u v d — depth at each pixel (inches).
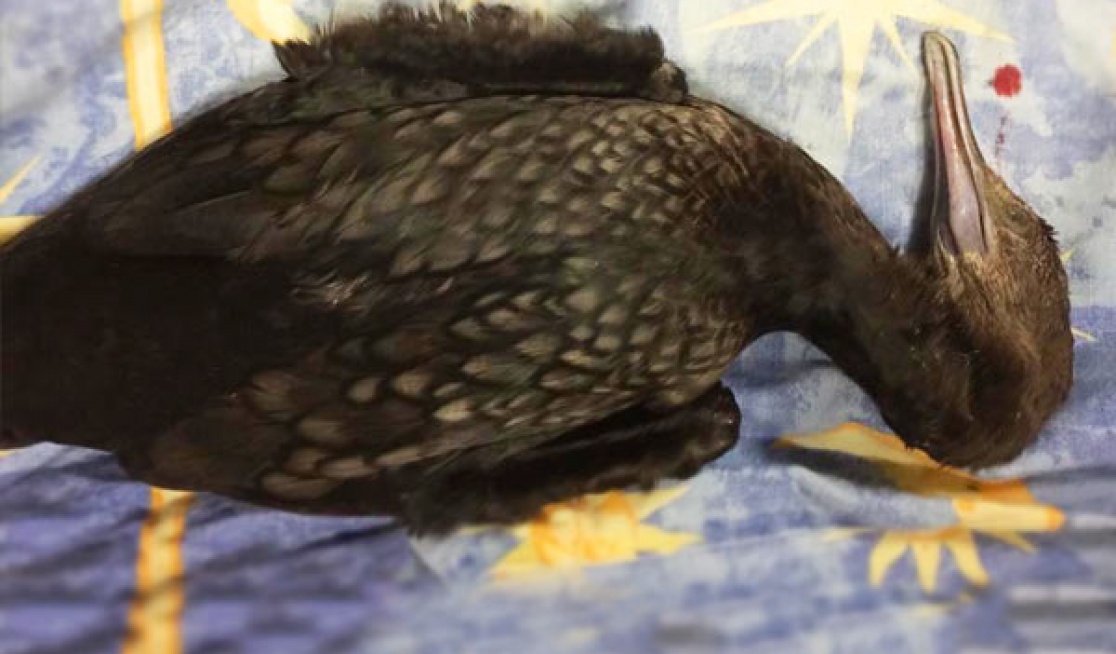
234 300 13.7
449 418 14.4
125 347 13.8
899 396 17.0
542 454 16.1
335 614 14.0
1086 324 19.0
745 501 16.4
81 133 16.9
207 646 13.4
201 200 13.8
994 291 17.2
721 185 15.3
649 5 17.6
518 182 14.1
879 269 16.6
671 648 13.7
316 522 15.6
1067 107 18.7
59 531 15.1
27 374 14.0
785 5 17.9
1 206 16.9
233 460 14.4
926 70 18.3
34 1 16.4
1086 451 17.9
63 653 13.2
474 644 13.7
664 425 16.6
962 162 17.6
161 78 17.0
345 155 13.9
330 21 16.4
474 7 16.3
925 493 16.8
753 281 15.8
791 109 18.3
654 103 15.5
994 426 16.9
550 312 14.0
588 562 15.1
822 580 14.8
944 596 14.6
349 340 13.7
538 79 16.1
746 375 18.6
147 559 14.7
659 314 14.6
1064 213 19.0
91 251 14.0
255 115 14.8
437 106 14.4
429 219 13.8
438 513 15.6
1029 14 18.4
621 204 14.4
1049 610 14.4
